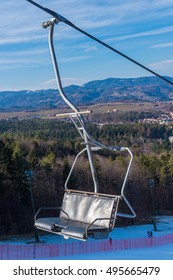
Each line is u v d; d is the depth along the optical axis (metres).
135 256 44.22
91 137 8.34
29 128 181.25
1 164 68.94
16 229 68.50
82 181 81.81
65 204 9.02
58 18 7.90
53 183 77.94
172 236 56.19
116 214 8.12
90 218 8.38
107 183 86.06
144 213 90.50
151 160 98.81
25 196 71.06
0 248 43.69
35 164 79.81
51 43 8.09
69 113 8.24
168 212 94.19
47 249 43.56
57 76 8.16
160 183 97.25
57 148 107.75
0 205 68.88
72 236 7.93
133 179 91.25
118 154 112.56
